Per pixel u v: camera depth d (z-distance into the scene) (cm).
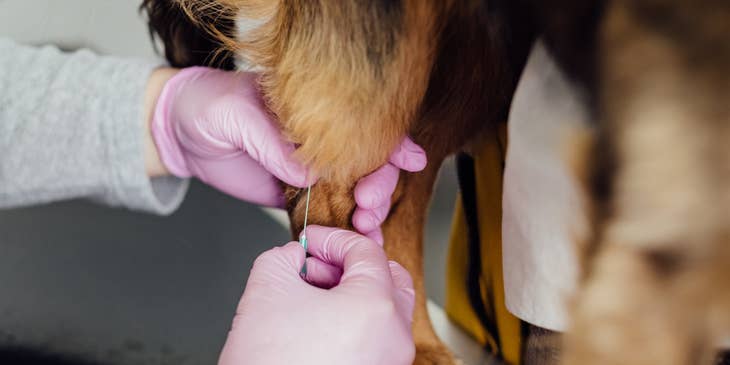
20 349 75
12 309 79
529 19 50
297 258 58
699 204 43
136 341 75
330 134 59
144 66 74
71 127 73
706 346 46
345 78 57
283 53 59
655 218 45
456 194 70
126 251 83
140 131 73
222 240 83
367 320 55
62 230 86
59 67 74
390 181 61
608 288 47
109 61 75
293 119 59
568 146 47
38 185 75
